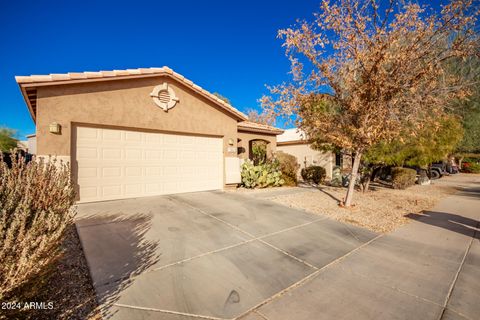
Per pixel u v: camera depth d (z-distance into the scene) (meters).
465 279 3.60
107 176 7.40
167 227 5.30
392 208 8.26
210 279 3.36
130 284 3.13
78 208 6.49
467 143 18.02
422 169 15.97
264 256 4.19
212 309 2.73
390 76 6.64
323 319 2.63
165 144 8.66
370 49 6.57
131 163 7.88
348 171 17.36
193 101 9.20
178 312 2.65
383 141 8.59
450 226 6.30
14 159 2.79
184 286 3.15
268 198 8.90
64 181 3.20
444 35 6.28
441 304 2.97
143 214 6.15
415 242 5.12
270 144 15.45
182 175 9.13
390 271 3.80
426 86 6.78
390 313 2.77
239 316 2.64
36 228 2.26
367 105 6.93
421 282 3.49
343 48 6.91
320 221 6.38
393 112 6.71
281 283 3.35
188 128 9.04
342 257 4.28
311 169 15.29
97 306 2.67
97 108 7.01
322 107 8.33
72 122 6.73
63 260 3.67
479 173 27.64
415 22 6.25
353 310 2.81
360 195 10.66
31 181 2.65
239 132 13.77
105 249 4.09
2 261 1.98
